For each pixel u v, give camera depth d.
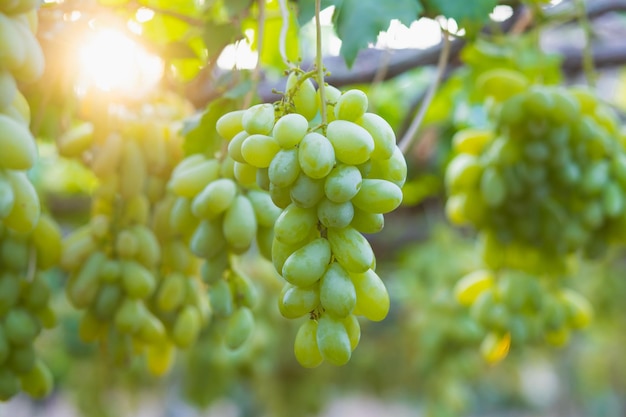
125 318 0.71
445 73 1.11
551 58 1.00
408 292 1.82
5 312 0.70
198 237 0.66
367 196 0.53
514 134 0.84
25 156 0.56
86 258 0.73
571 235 0.86
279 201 0.54
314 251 0.52
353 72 1.04
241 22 0.75
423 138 1.35
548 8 0.96
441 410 1.59
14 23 0.57
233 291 0.67
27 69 0.57
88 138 0.75
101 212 0.74
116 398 1.76
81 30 0.73
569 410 4.10
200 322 0.77
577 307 0.91
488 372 2.46
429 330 1.51
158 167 0.73
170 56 0.78
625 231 0.87
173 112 0.78
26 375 0.72
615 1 0.98
